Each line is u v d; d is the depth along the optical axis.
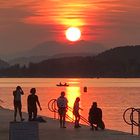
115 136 39.91
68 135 40.41
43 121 51.12
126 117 94.88
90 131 43.62
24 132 30.12
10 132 30.05
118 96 192.50
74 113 46.53
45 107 120.38
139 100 164.62
